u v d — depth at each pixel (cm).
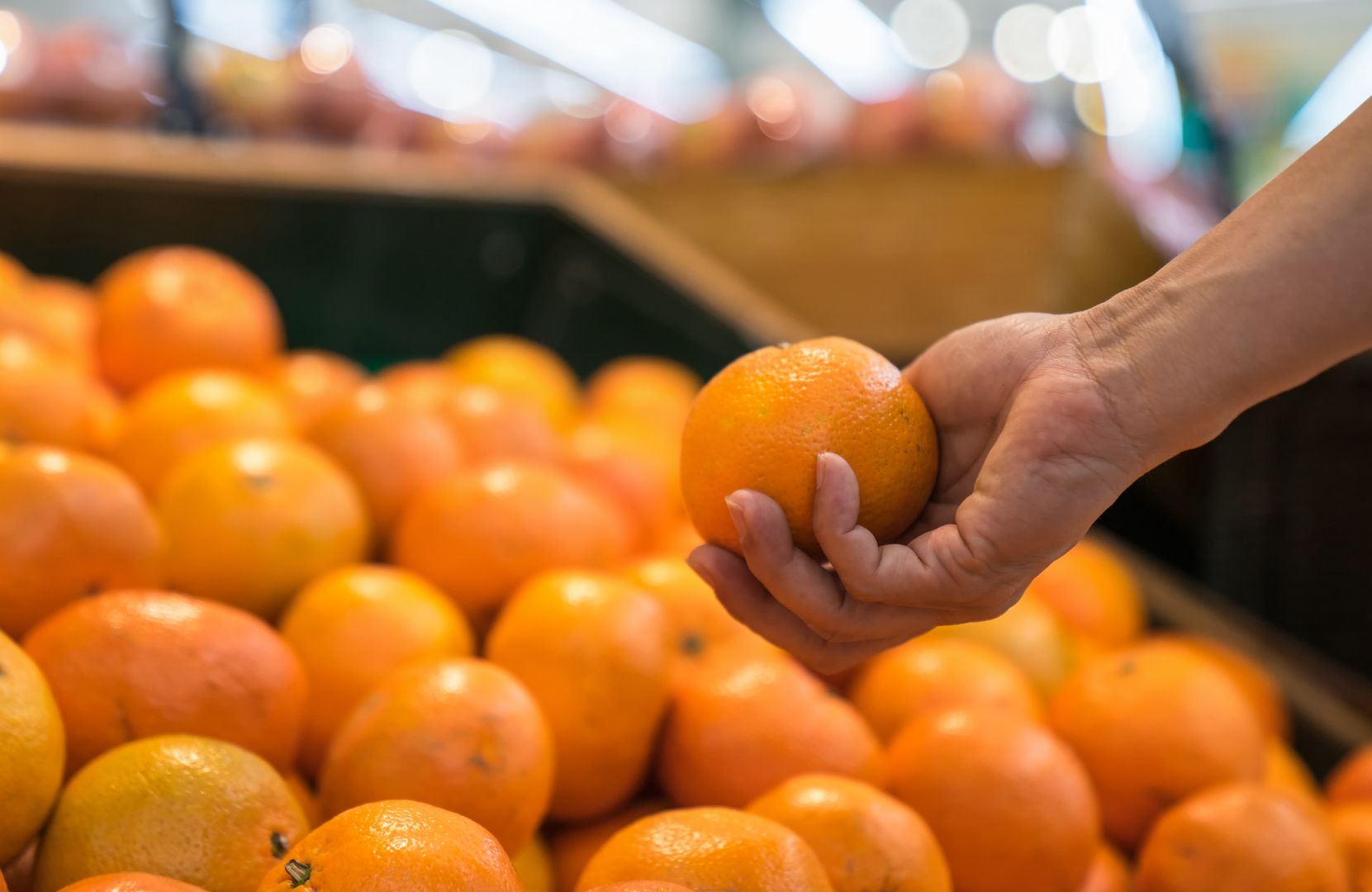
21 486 106
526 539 127
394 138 270
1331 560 203
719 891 80
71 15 385
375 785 92
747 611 88
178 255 172
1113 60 373
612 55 561
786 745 107
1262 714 164
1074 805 107
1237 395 74
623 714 108
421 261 235
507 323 249
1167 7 278
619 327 251
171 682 93
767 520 78
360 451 140
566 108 315
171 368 162
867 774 109
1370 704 188
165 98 236
